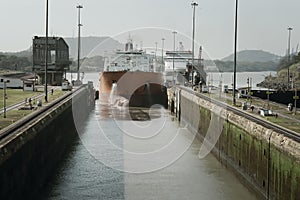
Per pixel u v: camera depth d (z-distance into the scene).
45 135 43.00
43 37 107.12
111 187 40.66
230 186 41.56
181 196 38.38
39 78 106.88
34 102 61.59
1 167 26.08
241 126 44.75
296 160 29.67
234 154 46.69
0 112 49.91
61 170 46.81
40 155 39.91
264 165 36.53
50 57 106.88
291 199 30.42
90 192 39.12
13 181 29.08
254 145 39.59
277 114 50.00
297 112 53.56
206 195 38.69
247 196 38.56
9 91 80.06
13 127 37.47
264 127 38.75
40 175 39.50
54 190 39.69
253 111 53.50
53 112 50.56
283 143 32.59
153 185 41.44
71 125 67.75
